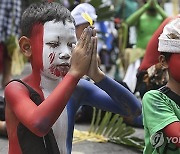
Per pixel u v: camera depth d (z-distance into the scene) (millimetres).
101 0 7004
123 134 6035
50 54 3312
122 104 3473
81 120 7168
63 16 3334
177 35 3549
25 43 3422
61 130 3408
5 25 9641
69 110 3480
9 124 3373
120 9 10664
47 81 3402
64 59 3322
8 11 9617
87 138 6219
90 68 3234
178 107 3578
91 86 3615
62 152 3410
